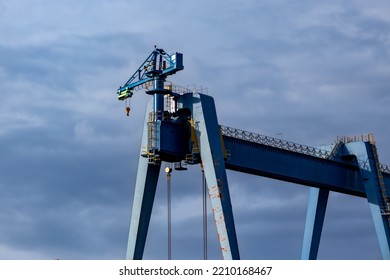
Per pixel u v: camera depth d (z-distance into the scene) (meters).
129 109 89.75
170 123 86.12
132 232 87.31
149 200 87.50
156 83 86.94
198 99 85.94
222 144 86.25
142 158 87.62
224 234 81.38
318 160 100.62
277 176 94.56
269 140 93.75
